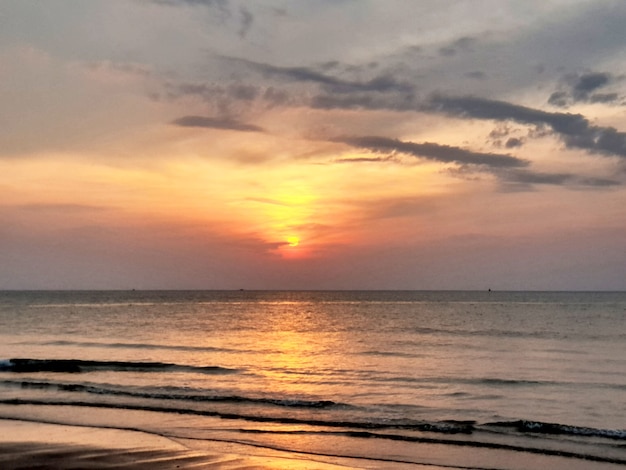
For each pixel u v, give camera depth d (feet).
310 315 290.56
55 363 93.15
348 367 95.45
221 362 102.42
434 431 52.60
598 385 77.61
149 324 215.10
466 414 60.34
